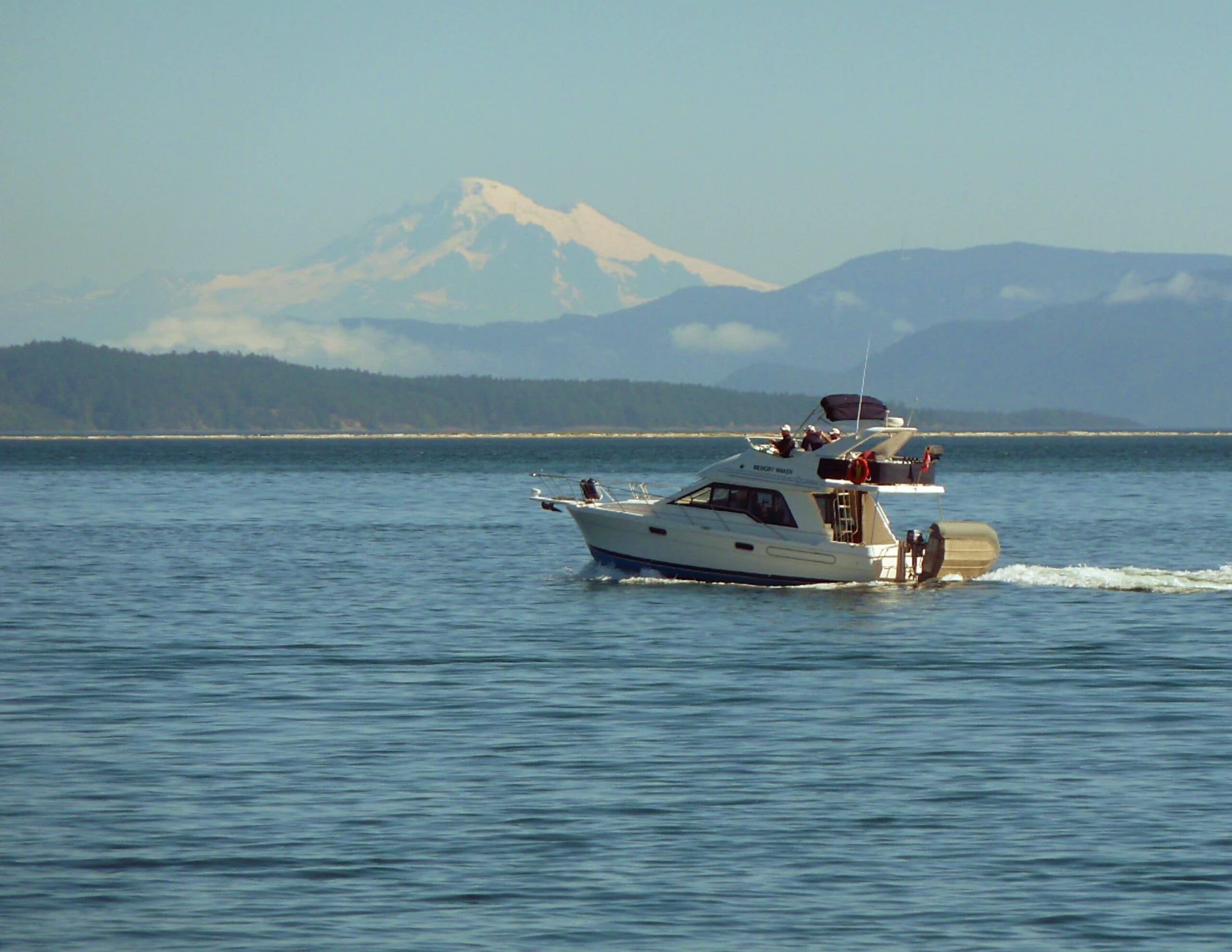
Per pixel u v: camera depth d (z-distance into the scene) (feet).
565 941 203.51
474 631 473.67
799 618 495.41
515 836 245.65
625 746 307.37
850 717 337.93
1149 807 261.03
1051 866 231.30
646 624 487.20
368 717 337.72
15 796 269.03
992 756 298.35
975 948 201.26
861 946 201.98
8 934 205.87
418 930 207.31
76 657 423.64
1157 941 202.80
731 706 350.43
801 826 250.98
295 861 234.17
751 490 565.94
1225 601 533.96
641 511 595.06
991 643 445.78
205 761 294.05
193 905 216.13
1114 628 474.49
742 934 205.77
